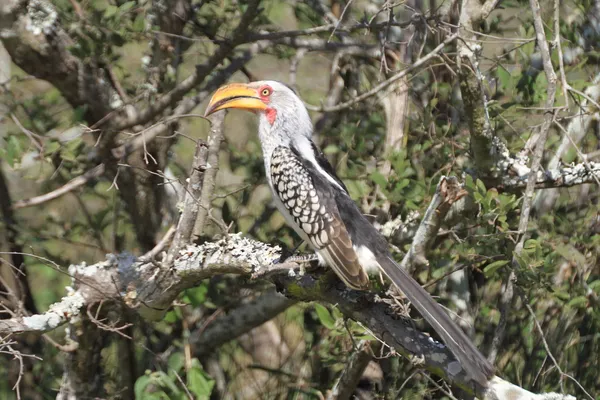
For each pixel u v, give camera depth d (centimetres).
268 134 933
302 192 861
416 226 1054
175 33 1151
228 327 1200
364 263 834
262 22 1152
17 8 1087
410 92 1177
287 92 934
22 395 1224
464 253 987
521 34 1059
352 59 1232
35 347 1242
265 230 1232
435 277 1068
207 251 870
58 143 1035
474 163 1007
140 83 1152
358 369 1035
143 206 1208
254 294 1268
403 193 1027
